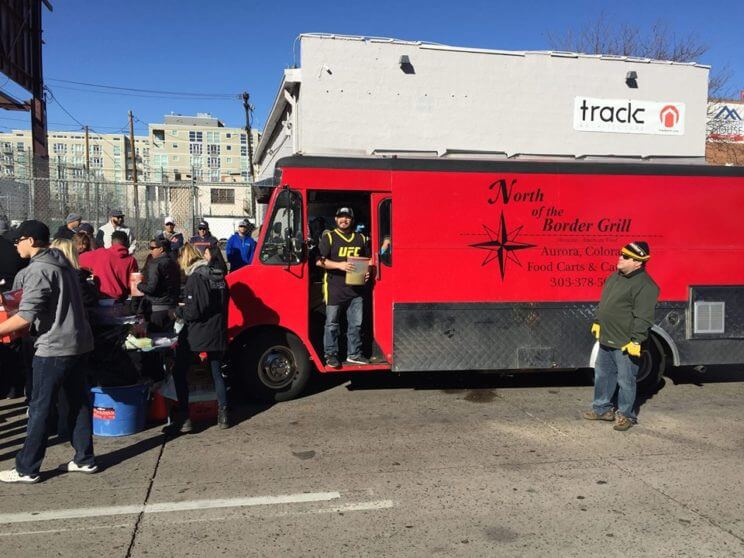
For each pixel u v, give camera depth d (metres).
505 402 6.52
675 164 6.80
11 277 6.25
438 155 7.45
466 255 6.46
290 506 3.97
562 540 3.53
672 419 5.96
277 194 6.23
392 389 7.03
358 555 3.36
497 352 6.54
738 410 6.30
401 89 11.89
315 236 6.84
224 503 4.00
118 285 6.96
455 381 7.42
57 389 4.27
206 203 43.47
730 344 6.84
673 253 6.73
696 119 13.39
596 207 6.63
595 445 5.17
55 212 13.66
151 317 6.61
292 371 6.45
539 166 6.55
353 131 11.76
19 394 6.63
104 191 16.78
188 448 5.06
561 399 6.66
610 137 12.95
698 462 4.79
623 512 3.90
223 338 5.48
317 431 5.52
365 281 6.25
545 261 6.58
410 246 6.39
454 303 6.46
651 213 6.70
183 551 3.39
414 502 4.04
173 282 6.74
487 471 4.57
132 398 5.37
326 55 11.57
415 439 5.30
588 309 6.64
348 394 6.81
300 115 11.70
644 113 13.06
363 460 4.79
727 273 6.82
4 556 3.31
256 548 3.43
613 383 5.78
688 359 6.79
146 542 3.48
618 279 5.61
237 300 6.19
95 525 3.69
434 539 3.54
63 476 4.45
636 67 12.95
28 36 15.70
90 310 5.24
